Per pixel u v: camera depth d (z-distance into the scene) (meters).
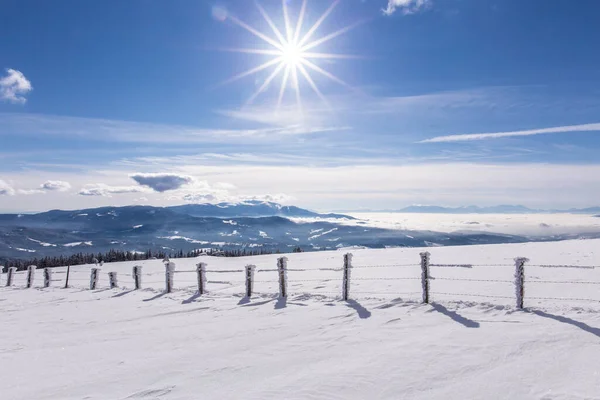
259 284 16.56
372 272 17.75
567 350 6.00
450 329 7.74
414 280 14.67
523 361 5.66
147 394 5.39
